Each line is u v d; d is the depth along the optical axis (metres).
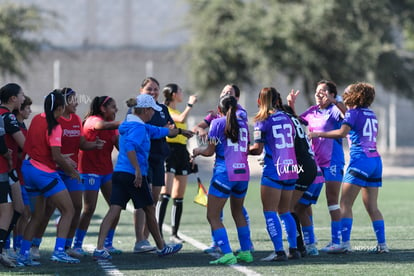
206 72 117.06
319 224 46.25
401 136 164.62
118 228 44.41
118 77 160.38
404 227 44.03
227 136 29.12
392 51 115.00
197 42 117.94
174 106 38.00
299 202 32.16
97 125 32.62
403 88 120.12
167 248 31.42
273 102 30.20
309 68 110.38
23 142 29.98
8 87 30.39
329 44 111.31
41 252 34.09
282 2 116.38
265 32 109.62
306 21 108.56
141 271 27.75
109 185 34.03
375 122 32.56
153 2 165.75
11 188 29.91
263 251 33.97
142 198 30.62
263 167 30.30
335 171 33.38
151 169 33.66
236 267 28.52
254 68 112.25
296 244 30.84
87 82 159.50
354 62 109.38
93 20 164.50
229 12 117.88
